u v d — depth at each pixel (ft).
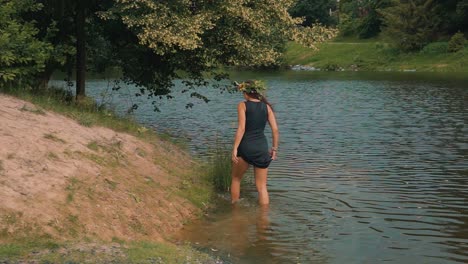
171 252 20.76
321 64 206.80
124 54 49.73
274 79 151.02
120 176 27.14
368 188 32.48
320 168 38.01
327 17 258.78
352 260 21.42
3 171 22.54
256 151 28.68
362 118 67.26
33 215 20.72
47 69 46.24
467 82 124.98
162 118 68.23
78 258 18.62
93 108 42.50
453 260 21.47
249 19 43.32
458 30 198.90
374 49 208.54
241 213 27.48
